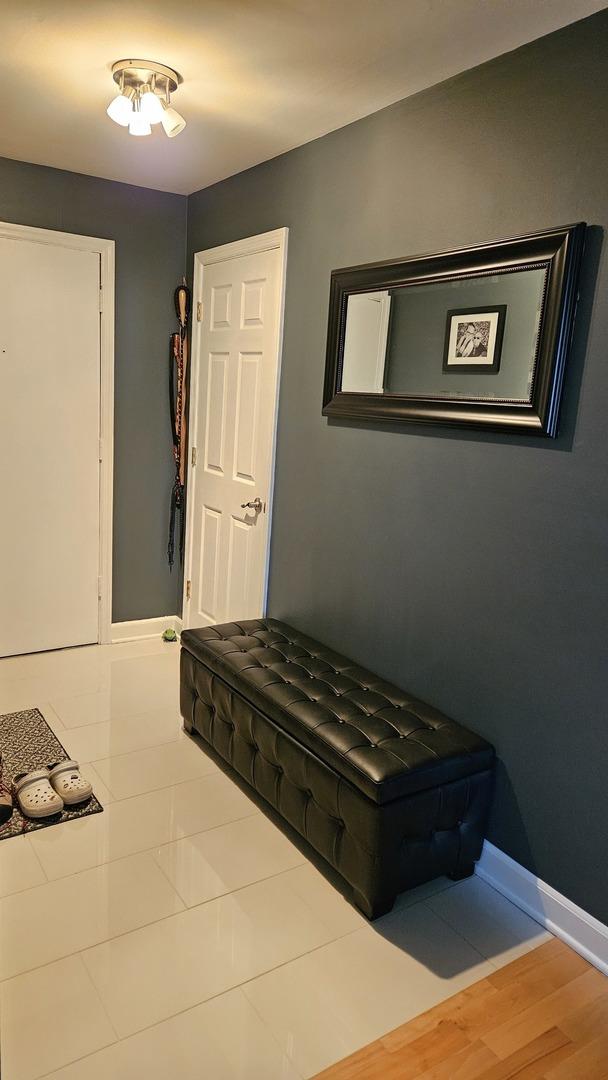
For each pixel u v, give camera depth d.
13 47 2.04
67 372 3.43
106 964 1.75
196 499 3.75
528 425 1.87
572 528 1.83
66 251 3.33
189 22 1.85
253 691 2.34
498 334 1.96
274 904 2.00
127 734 2.87
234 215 3.23
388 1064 1.54
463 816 2.06
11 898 1.95
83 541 3.65
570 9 1.68
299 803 2.17
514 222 1.93
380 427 2.45
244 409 3.26
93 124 2.64
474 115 2.02
